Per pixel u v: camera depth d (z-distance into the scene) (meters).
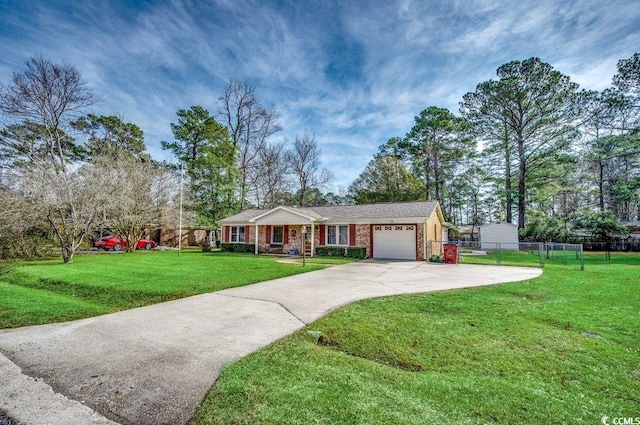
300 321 5.22
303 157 36.72
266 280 9.29
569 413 2.77
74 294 8.02
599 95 23.05
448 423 2.54
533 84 24.72
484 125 28.64
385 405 2.78
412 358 3.99
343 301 6.53
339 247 18.06
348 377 3.32
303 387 3.07
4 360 3.81
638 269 12.45
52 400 2.88
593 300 6.84
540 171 27.92
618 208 34.16
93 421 2.55
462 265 13.94
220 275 10.03
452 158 32.25
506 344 4.38
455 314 5.74
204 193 27.23
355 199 35.09
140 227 22.50
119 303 6.97
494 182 32.91
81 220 14.82
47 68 19.50
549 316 5.62
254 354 3.88
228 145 27.92
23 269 11.70
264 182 34.38
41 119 20.03
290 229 20.23
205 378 3.28
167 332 4.79
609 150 26.72
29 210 14.34
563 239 23.81
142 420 2.57
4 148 20.27
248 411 2.66
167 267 12.05
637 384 3.34
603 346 4.31
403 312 5.77
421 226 16.50
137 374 3.39
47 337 4.64
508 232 25.95
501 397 3.00
